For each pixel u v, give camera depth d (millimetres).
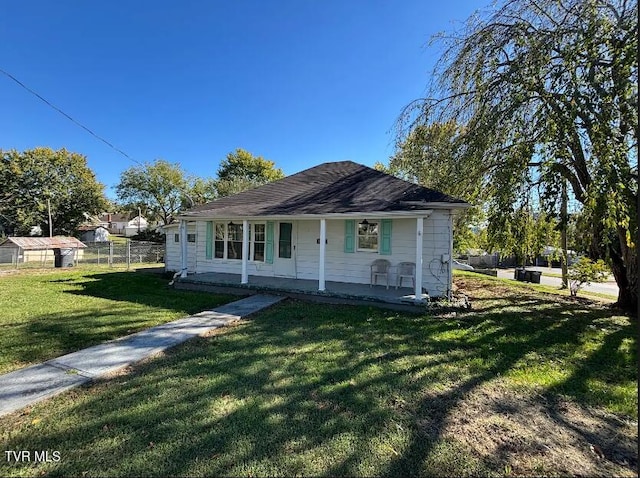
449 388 3469
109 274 13883
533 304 8367
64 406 3012
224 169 45906
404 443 2500
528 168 6930
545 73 6391
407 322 6156
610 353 4660
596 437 2643
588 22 6047
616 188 5293
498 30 7277
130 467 2215
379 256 9109
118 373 3775
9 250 18906
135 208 37719
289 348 4641
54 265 17672
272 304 7590
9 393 3244
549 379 3734
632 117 5539
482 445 2498
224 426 2697
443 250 8352
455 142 8258
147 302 7922
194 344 4820
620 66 5586
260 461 2283
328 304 7719
